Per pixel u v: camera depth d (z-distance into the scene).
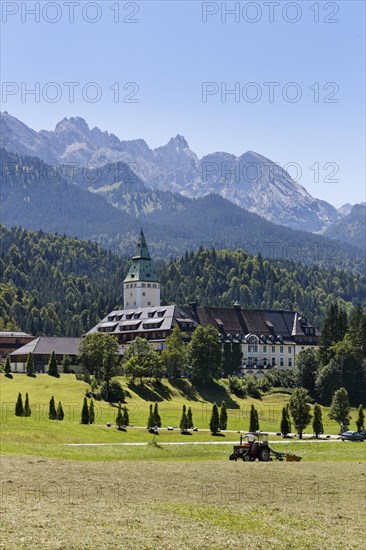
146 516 71.75
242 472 105.00
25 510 71.81
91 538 62.78
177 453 142.38
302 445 165.38
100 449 136.25
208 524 69.75
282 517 74.81
